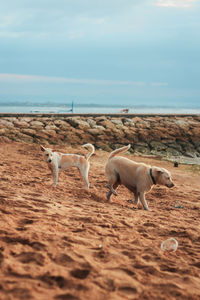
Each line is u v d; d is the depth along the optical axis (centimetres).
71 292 299
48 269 345
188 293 338
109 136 2648
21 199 663
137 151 2438
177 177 1591
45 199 719
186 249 491
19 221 514
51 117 3022
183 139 2777
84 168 962
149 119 3316
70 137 2506
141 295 318
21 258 367
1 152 1738
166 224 649
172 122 3247
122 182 870
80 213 640
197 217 795
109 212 701
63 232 486
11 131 2431
